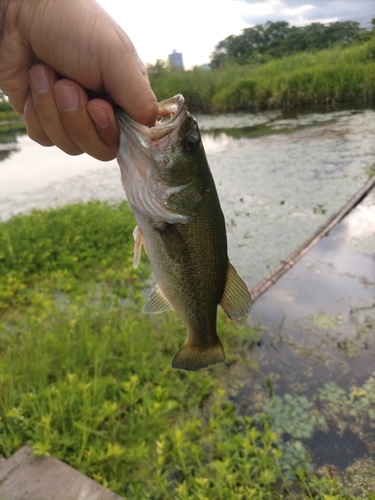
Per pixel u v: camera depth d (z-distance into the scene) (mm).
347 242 875
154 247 262
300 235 956
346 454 436
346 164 1480
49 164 2299
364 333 602
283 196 1234
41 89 200
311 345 590
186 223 260
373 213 1008
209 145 2186
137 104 215
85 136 217
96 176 1855
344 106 2771
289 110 2998
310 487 401
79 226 1014
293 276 767
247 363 564
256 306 690
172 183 246
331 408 489
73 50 193
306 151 1748
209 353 300
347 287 717
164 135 235
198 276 275
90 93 214
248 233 997
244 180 1452
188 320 287
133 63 204
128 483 400
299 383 527
